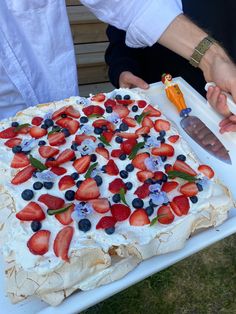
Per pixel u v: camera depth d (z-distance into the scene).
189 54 0.50
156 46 0.63
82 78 0.94
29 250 0.34
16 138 0.46
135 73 0.63
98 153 0.44
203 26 0.62
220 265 0.65
